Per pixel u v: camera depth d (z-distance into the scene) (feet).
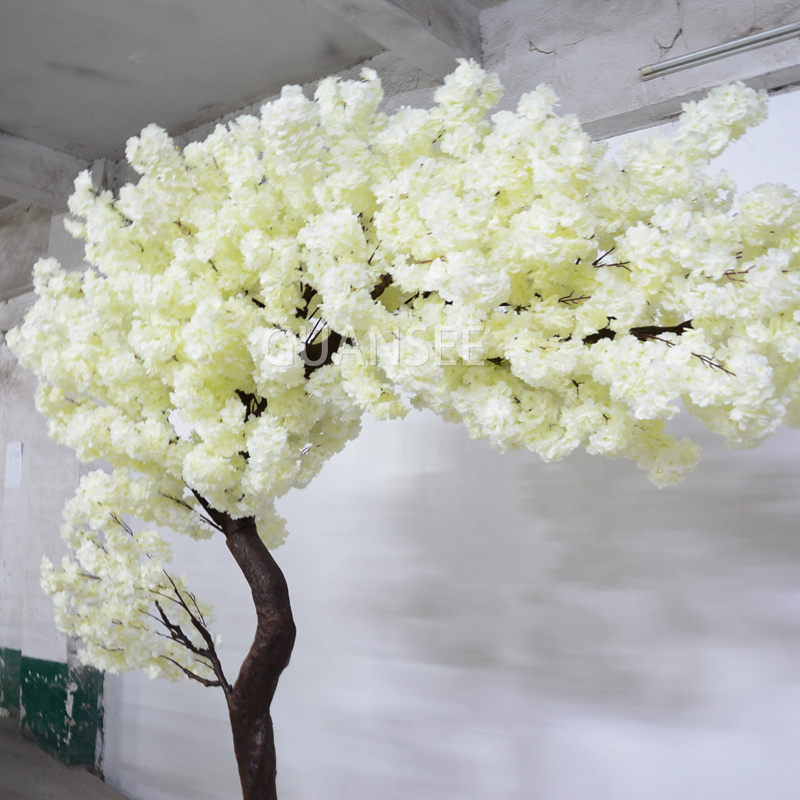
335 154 4.87
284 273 4.92
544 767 8.98
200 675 6.65
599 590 8.79
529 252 4.29
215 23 10.11
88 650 6.48
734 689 7.84
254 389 5.61
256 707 6.11
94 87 11.75
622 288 4.44
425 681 10.03
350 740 10.62
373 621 10.58
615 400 4.60
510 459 9.59
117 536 6.23
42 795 12.31
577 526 9.00
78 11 9.82
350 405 5.22
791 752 7.47
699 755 7.98
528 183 4.57
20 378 17.30
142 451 5.39
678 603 8.26
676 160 4.50
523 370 4.45
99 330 5.55
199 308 4.81
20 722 14.84
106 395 5.69
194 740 12.46
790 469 7.72
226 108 12.48
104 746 13.89
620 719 8.50
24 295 17.15
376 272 4.90
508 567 9.48
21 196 13.75
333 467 11.23
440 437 10.23
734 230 4.37
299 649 11.26
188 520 6.11
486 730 9.45
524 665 9.24
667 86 8.30
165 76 11.46
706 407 4.51
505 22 9.61
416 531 10.31
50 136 13.39
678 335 4.71
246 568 6.13
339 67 11.20
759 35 7.56
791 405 4.60
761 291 4.06
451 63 9.48
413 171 4.60
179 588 6.75
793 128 7.89
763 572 7.78
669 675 8.25
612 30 8.75
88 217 5.55
